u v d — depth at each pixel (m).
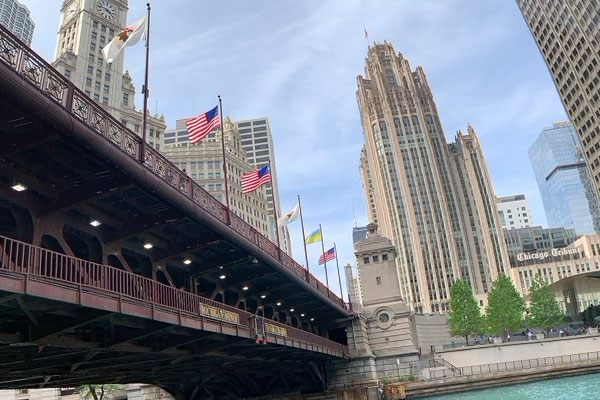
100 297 17.12
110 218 21.80
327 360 57.59
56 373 24.22
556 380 62.69
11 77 13.28
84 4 123.69
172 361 29.02
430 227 186.88
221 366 37.28
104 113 18.12
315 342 44.03
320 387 57.12
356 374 60.62
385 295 68.81
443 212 189.12
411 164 196.75
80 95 16.88
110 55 23.67
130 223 22.33
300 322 53.03
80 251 23.16
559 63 153.25
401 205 191.50
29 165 17.45
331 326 63.38
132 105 131.38
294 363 48.16
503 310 93.94
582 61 141.62
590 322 102.69
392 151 199.75
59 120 15.04
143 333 21.19
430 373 62.47
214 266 30.36
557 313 95.31
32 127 15.67
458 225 192.50
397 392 56.41
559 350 69.94
